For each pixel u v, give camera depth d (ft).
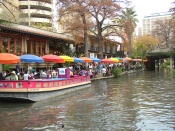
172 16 123.75
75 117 40.81
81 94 68.59
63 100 58.08
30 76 65.82
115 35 133.80
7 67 74.54
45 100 57.93
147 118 39.73
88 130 33.45
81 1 114.01
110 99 59.36
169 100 56.39
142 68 220.64
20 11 85.05
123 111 45.14
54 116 41.68
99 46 133.90
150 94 66.80
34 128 34.73
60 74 75.87
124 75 150.10
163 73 166.91
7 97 53.98
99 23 130.00
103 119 39.32
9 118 40.45
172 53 195.93
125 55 225.97
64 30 126.62
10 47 81.71
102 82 104.53
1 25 72.08
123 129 33.81
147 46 212.23
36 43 96.17
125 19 131.44
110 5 120.88
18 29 79.51
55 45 111.04
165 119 38.99
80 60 100.94
